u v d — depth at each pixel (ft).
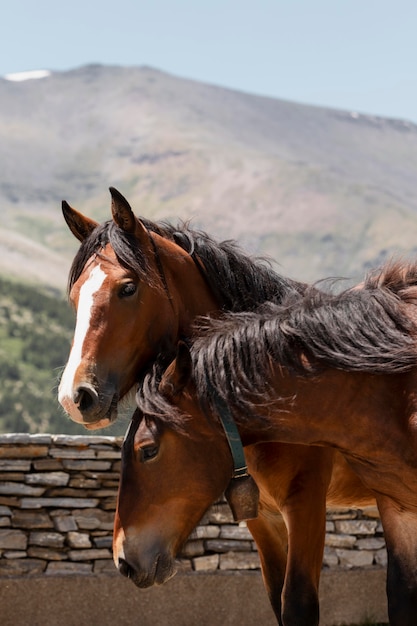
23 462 21.18
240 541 21.67
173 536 12.37
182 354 12.63
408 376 12.66
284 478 14.52
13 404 424.05
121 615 21.07
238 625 21.50
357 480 15.48
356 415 12.73
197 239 15.88
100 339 13.87
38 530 21.13
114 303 14.11
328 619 21.90
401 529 13.30
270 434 12.96
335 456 15.08
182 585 21.33
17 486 21.09
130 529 12.25
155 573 12.16
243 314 13.39
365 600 22.08
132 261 14.33
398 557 13.23
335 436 12.89
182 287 15.34
